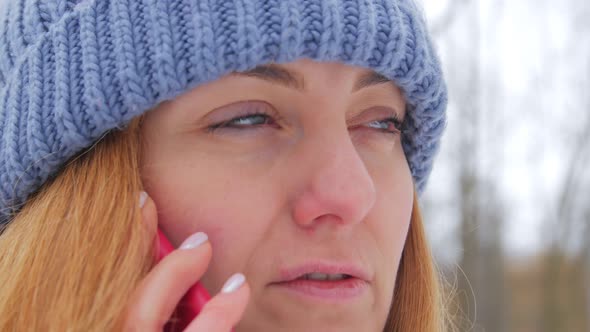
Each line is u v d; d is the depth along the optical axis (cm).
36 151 46
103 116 45
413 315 56
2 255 47
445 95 51
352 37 45
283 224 46
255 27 44
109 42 45
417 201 56
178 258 44
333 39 45
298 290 46
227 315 43
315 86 46
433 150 54
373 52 46
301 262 46
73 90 45
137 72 45
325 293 46
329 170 46
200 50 44
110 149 47
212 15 45
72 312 44
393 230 49
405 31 47
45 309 45
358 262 47
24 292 45
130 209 46
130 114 45
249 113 46
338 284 47
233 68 45
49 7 47
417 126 52
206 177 46
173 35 45
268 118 47
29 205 48
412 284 56
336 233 46
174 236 46
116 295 44
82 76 45
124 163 47
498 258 231
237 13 44
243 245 46
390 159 50
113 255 45
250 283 46
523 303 376
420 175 55
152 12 45
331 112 46
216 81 45
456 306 74
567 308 311
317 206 45
